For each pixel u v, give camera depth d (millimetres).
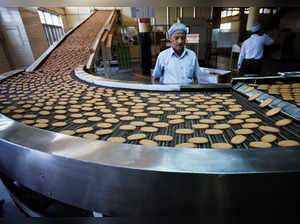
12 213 1191
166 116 1111
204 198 523
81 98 1513
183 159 544
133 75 7914
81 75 2373
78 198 659
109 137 876
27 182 752
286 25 7750
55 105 1353
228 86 1579
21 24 7590
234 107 1187
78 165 590
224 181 491
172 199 543
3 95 1667
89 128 950
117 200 596
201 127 922
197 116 1060
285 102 1090
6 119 906
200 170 495
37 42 8539
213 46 6488
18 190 1172
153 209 571
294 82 1653
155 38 10078
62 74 2807
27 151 672
